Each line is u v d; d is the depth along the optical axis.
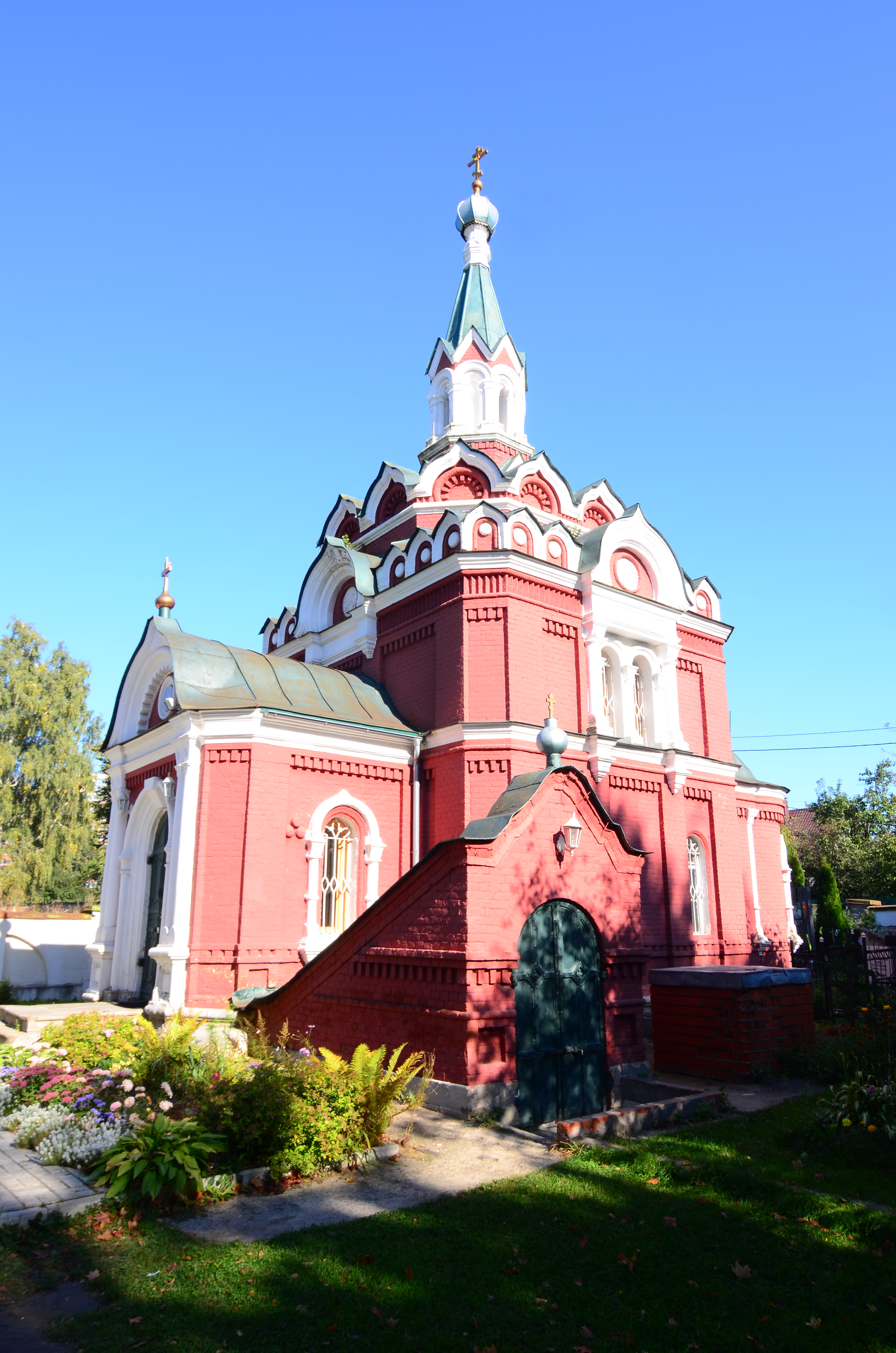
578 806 12.26
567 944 11.84
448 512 20.52
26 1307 5.84
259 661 19.73
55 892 53.72
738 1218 7.49
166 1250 6.71
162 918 17.02
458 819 18.55
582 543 21.97
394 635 21.80
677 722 22.42
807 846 50.78
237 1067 10.27
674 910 21.17
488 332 29.05
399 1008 11.71
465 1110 10.34
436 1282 6.18
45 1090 10.51
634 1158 8.92
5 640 53.59
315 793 18.16
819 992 19.36
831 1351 5.42
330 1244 6.80
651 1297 6.06
